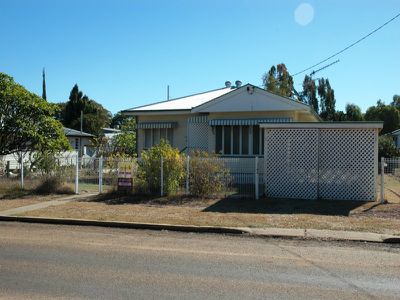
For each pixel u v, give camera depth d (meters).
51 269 6.94
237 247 8.91
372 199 14.68
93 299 5.52
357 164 14.79
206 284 6.21
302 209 13.33
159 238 9.86
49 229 10.98
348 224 11.14
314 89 50.81
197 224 11.09
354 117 56.03
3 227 11.27
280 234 10.09
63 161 18.78
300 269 7.14
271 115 20.89
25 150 20.55
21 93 19.75
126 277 6.52
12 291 5.82
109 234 10.33
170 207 13.88
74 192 16.92
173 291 5.87
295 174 15.37
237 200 14.98
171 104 24.73
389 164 15.42
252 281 6.39
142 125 23.86
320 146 15.13
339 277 6.67
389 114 69.19
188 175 15.80
